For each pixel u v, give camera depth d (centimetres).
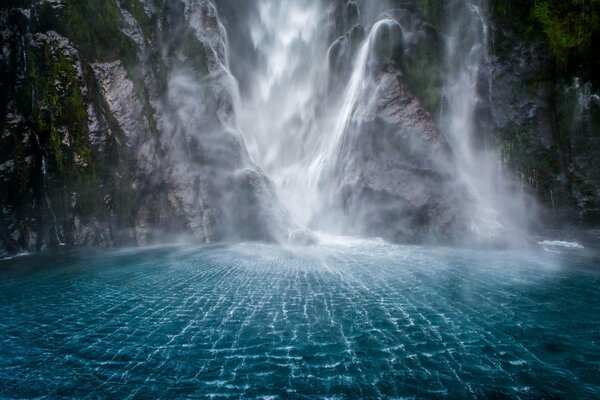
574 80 1384
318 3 1819
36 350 629
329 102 1722
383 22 1527
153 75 1473
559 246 1292
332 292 873
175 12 1551
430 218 1355
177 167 1437
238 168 1438
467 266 1066
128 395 512
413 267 1060
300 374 554
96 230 1352
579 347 623
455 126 1523
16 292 888
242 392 515
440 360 587
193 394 513
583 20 1352
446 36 1556
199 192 1427
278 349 623
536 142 1437
